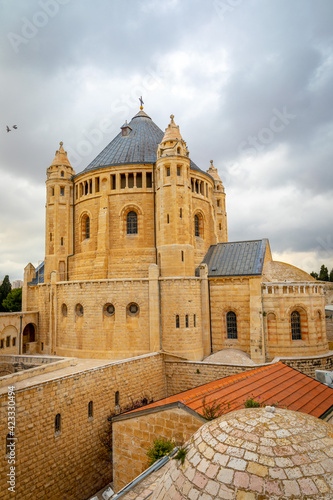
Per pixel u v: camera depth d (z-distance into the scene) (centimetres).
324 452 823
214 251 5191
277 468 772
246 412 1014
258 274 4319
